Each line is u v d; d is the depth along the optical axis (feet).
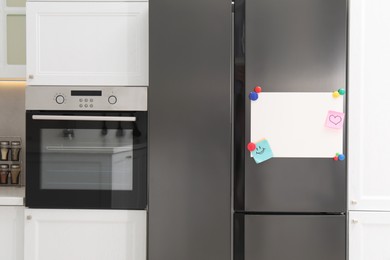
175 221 7.70
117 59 8.02
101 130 7.97
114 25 8.01
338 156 7.63
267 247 7.70
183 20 7.69
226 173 7.67
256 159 7.68
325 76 7.66
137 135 7.92
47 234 7.99
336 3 7.64
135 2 7.98
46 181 7.98
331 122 7.66
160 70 7.71
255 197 7.70
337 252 7.68
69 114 7.98
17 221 8.14
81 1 8.01
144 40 7.99
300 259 7.68
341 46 7.65
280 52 7.66
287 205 7.68
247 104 7.70
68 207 7.97
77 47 8.02
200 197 7.69
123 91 7.94
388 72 7.77
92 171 7.97
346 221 7.77
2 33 9.20
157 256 7.72
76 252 7.99
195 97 7.70
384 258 7.77
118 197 7.95
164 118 7.71
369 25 7.77
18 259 8.15
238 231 7.73
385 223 7.76
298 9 7.65
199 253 7.69
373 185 7.79
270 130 7.70
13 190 9.24
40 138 7.98
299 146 7.68
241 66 7.70
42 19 8.02
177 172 7.70
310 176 7.68
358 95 7.78
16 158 10.02
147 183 7.89
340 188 7.68
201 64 7.68
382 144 7.79
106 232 7.97
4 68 9.19
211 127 7.68
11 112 10.27
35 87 7.98
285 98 7.68
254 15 7.66
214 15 7.67
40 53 8.03
